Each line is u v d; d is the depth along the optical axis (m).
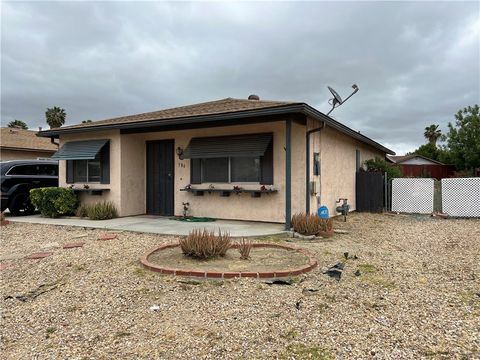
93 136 11.73
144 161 11.97
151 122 9.80
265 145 9.39
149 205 11.91
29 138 23.91
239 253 6.08
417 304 3.90
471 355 2.80
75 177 12.25
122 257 5.92
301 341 3.05
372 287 4.48
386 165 15.45
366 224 10.32
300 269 4.99
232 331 3.25
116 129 10.88
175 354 2.85
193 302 3.95
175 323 3.43
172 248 6.49
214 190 10.34
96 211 10.56
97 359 2.78
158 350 2.91
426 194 13.14
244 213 10.10
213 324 3.40
